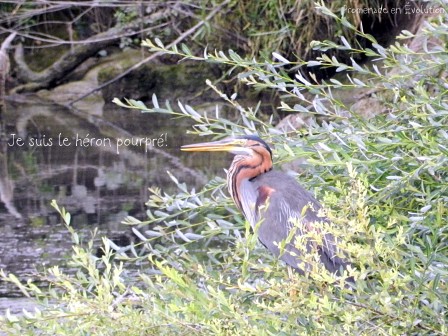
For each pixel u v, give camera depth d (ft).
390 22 86.58
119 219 55.98
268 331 22.48
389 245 24.50
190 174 68.69
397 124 33.24
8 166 74.38
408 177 28.55
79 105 108.88
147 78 106.63
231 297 25.54
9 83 114.32
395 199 31.40
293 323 23.36
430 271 24.75
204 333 23.93
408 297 24.18
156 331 24.95
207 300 23.89
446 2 33.88
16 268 46.19
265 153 33.30
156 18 95.45
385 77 33.96
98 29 116.98
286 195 31.68
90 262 26.61
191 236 32.94
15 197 62.75
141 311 26.91
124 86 107.45
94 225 54.70
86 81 113.29
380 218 29.94
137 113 103.45
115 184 65.98
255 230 24.80
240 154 33.42
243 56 96.73
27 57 116.88
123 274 33.14
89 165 73.92
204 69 104.94
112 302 26.21
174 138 85.56
